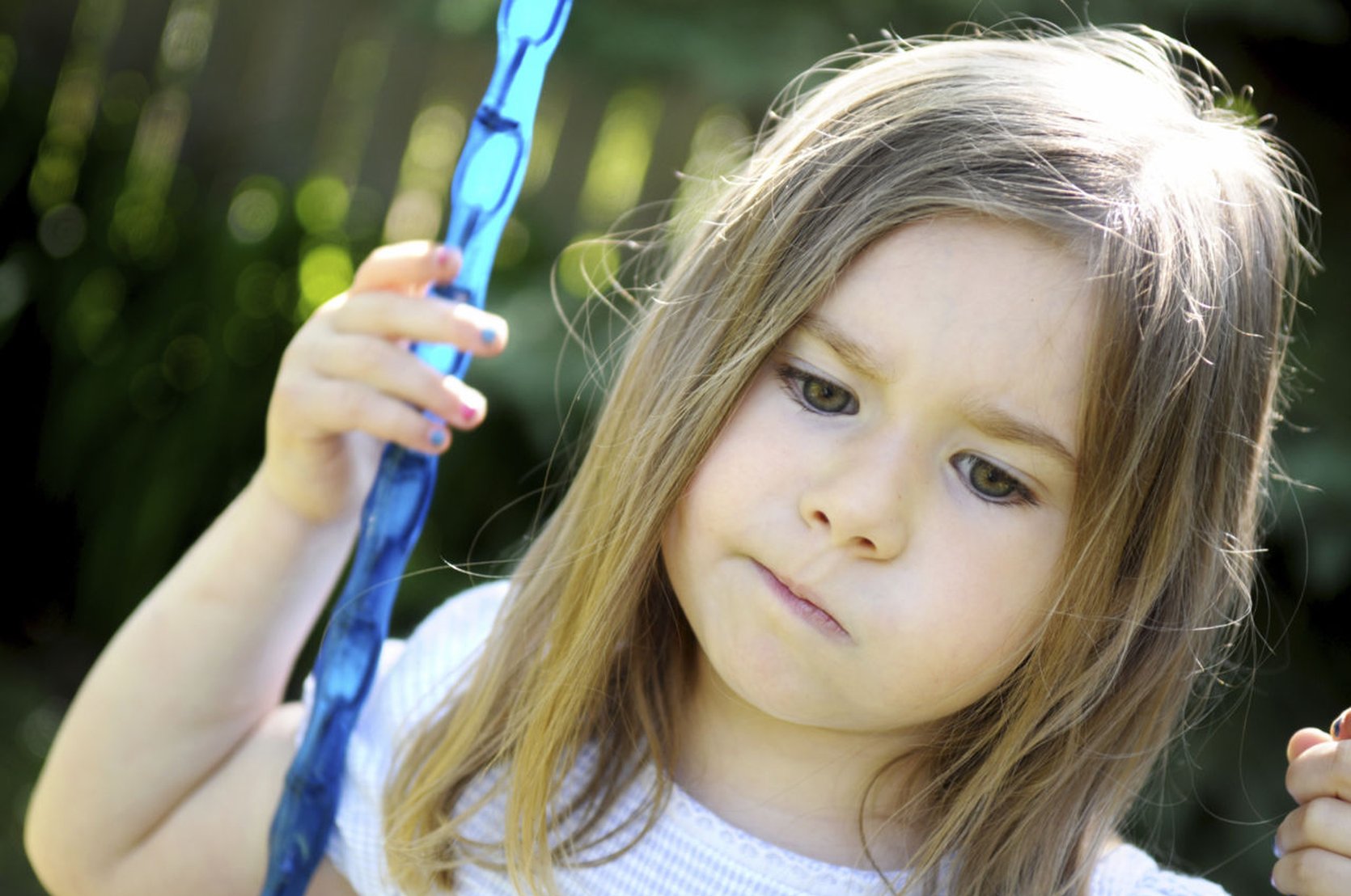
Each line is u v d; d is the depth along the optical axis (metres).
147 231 2.98
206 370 2.86
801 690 0.81
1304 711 2.22
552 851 0.93
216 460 2.84
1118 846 0.95
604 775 0.94
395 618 2.50
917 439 0.78
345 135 3.20
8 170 2.92
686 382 0.87
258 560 1.04
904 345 0.78
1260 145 0.97
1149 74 1.00
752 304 0.85
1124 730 0.89
